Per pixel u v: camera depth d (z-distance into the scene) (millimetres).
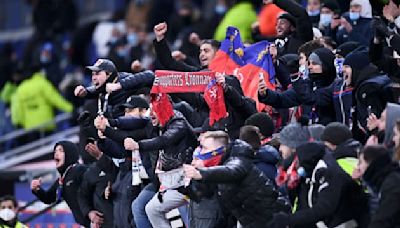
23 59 60500
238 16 47000
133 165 35188
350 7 38625
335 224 29672
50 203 39562
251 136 31375
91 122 37375
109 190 36875
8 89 57594
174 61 36906
